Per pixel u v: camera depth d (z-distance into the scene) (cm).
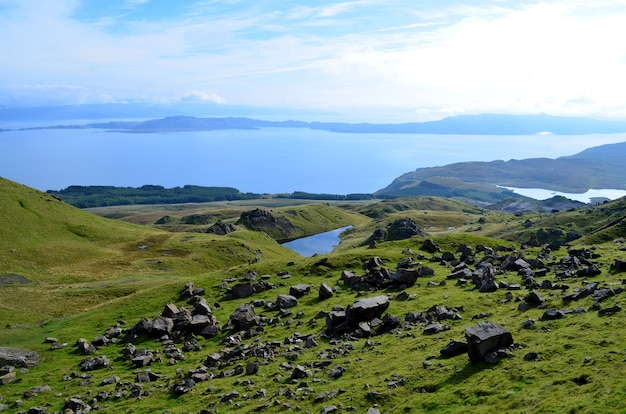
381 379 3841
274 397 3900
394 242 11969
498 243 11812
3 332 7869
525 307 5047
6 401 4909
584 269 6241
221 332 6794
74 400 4525
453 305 5888
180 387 4534
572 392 2802
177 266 16375
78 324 8156
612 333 3631
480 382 3331
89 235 18825
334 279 8925
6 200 18650
